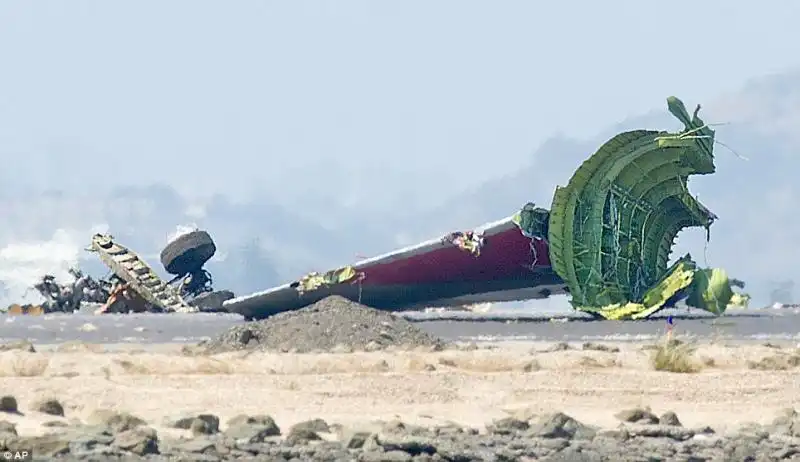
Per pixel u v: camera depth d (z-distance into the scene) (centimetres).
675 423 15850
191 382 18538
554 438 14375
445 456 12875
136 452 12269
